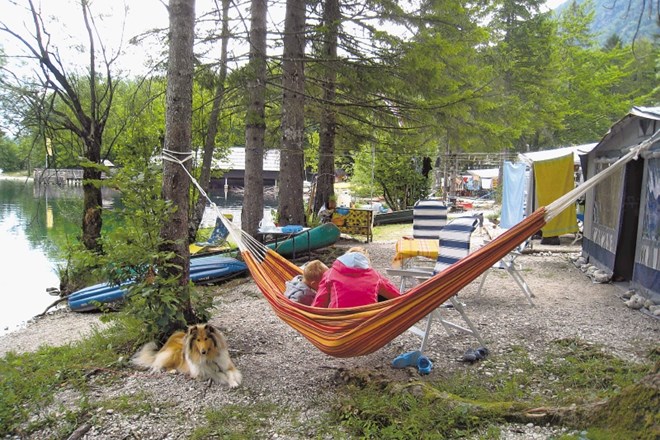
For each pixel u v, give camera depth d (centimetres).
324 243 1028
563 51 2719
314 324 401
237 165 3086
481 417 317
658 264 610
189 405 372
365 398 355
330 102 1059
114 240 491
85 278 885
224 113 1245
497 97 1256
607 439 265
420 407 334
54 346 578
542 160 1082
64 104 996
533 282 782
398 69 981
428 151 1761
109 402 376
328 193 1417
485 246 376
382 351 477
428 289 367
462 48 1034
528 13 2517
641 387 271
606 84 2684
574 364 423
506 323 556
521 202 1218
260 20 857
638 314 588
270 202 3181
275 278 550
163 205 484
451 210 2298
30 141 1003
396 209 2077
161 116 1219
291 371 434
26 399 390
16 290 989
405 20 998
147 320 482
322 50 1072
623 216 743
